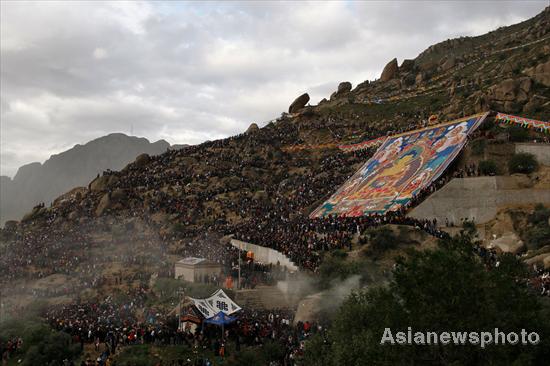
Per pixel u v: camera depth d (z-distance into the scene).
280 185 133.88
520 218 80.38
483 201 86.38
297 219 104.69
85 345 57.75
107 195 131.25
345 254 75.69
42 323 65.56
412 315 31.52
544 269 61.22
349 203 105.56
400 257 34.66
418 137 120.12
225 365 47.66
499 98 124.94
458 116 126.69
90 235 116.44
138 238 110.50
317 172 135.38
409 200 90.56
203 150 165.00
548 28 188.62
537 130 104.50
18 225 137.00
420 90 189.62
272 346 49.12
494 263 61.62
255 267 80.44
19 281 94.62
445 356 30.95
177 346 54.28
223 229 107.38
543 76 127.31
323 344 42.41
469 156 96.94
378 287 40.59
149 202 128.50
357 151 141.12
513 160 90.62
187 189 135.75
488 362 30.09
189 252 95.56
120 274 91.31
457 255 33.53
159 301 73.62
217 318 55.16
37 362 51.84
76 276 94.38
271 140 167.00
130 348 53.94
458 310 30.78
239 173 143.88
